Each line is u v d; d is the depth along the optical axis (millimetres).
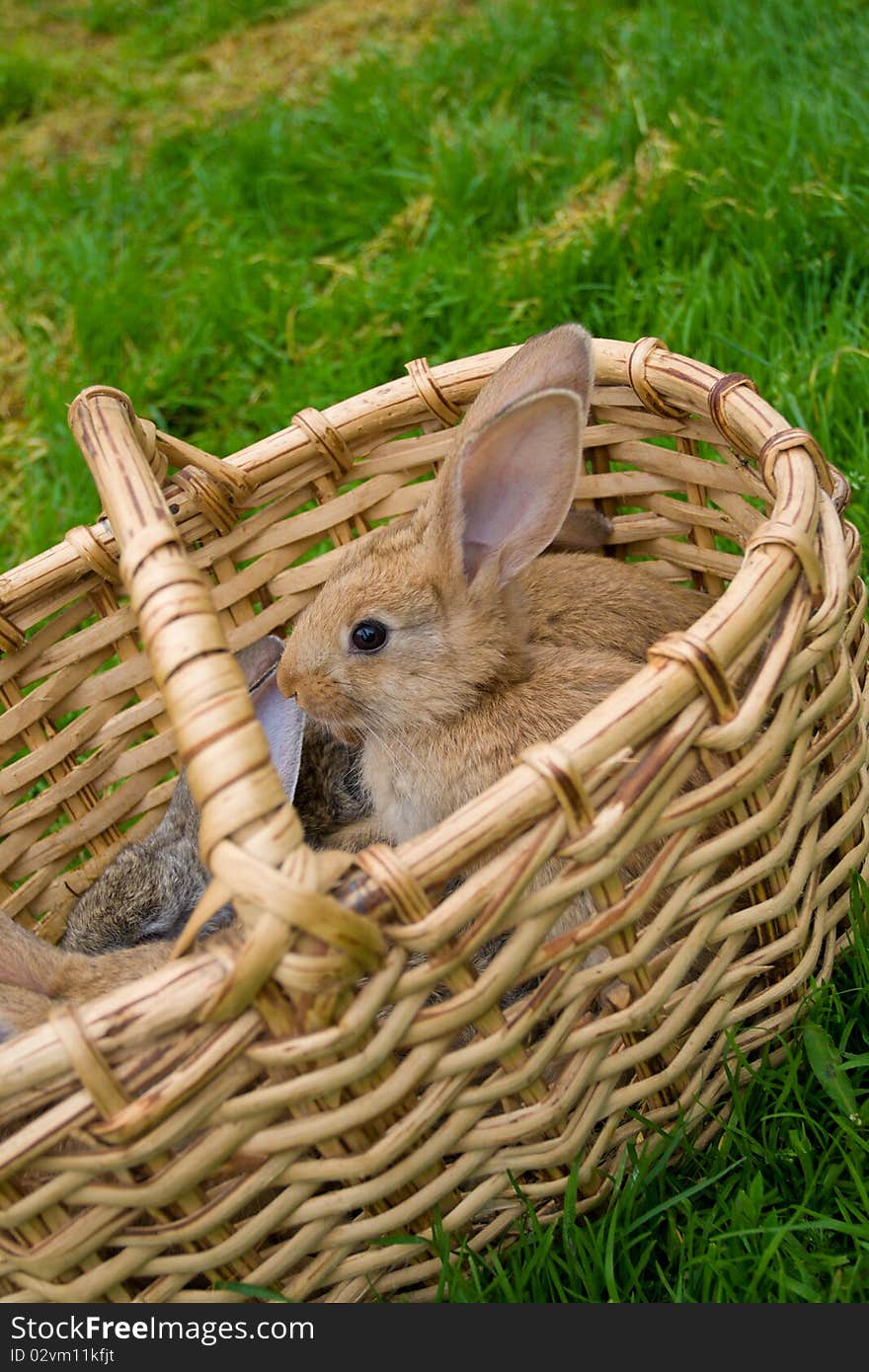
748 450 604
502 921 493
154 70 1186
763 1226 531
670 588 671
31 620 661
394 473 694
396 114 971
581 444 602
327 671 637
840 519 579
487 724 628
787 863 549
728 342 753
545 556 686
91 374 878
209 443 833
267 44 1188
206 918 481
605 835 495
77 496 809
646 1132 548
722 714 508
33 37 1273
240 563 718
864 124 853
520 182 920
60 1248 497
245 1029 483
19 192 1025
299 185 964
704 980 541
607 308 830
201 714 486
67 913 684
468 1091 513
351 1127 499
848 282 792
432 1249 529
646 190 871
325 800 701
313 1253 523
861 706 569
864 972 578
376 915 484
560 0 1048
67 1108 480
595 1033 521
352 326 854
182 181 1001
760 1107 565
